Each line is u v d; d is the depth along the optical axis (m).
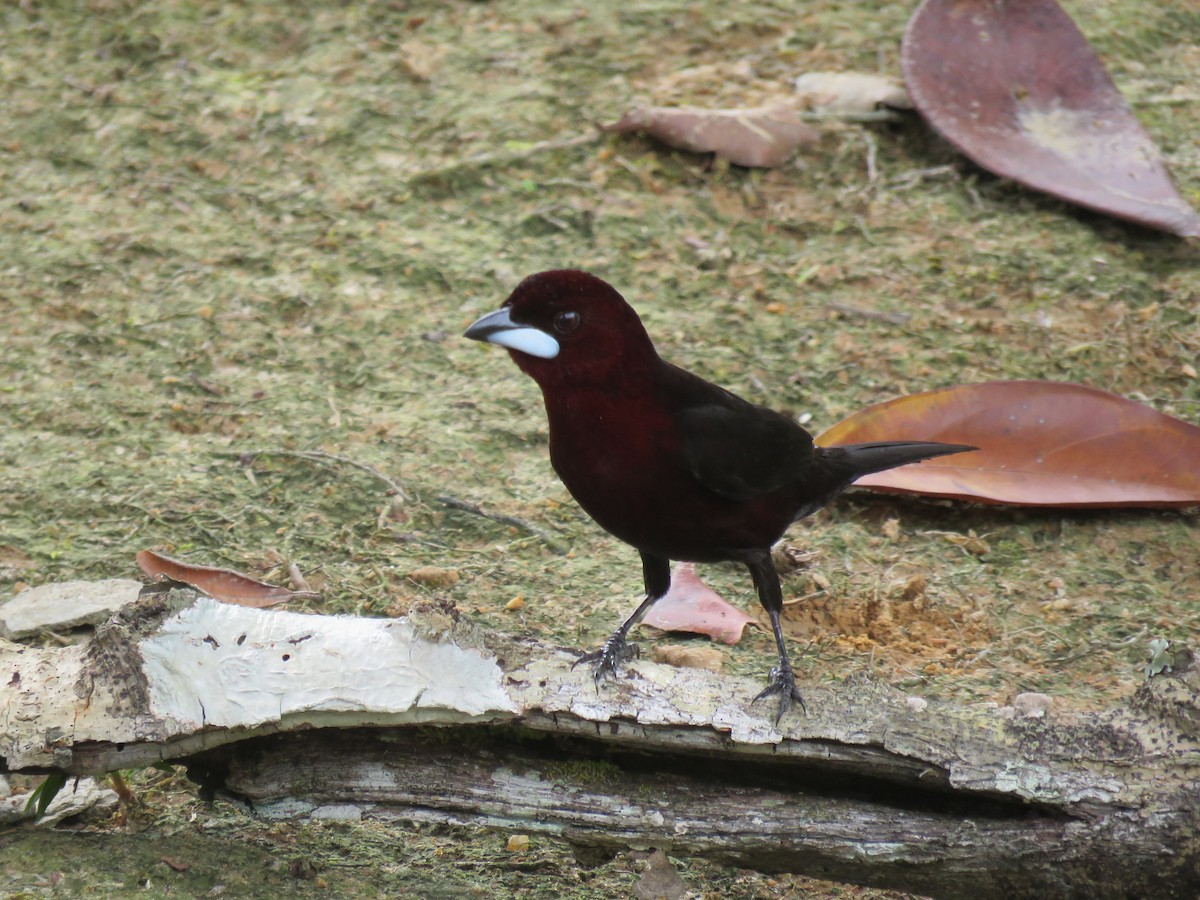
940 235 13.45
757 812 6.77
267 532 9.99
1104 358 11.80
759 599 8.91
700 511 7.68
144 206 13.68
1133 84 15.43
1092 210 13.25
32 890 6.57
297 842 7.41
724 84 15.41
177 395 11.45
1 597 9.22
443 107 15.10
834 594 9.50
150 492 10.30
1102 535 10.04
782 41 16.25
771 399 11.46
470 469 10.77
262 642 6.76
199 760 7.04
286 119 14.84
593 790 6.88
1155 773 6.45
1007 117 13.89
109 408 11.23
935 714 6.72
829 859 6.72
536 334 7.33
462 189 13.99
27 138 14.50
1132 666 8.75
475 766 6.94
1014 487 10.06
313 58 15.84
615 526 7.83
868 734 6.66
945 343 12.06
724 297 12.75
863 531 10.23
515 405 11.48
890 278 12.89
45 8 16.39
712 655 8.73
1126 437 10.08
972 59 14.04
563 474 7.79
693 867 7.59
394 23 16.50
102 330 12.09
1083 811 6.46
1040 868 6.52
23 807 7.38
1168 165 14.15
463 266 13.02
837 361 11.91
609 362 7.34
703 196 13.97
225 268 12.92
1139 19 16.48
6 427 10.98
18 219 13.40
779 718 6.75
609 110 15.02
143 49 15.80
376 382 11.73
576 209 13.70
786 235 13.59
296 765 6.95
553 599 9.39
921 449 8.98
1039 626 9.15
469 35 16.33
